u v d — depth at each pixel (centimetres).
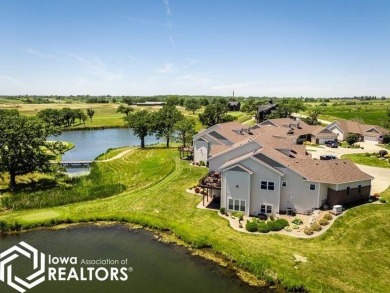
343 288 2392
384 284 2441
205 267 2772
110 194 4656
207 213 3816
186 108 18750
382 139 8894
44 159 5312
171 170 5778
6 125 4988
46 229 3572
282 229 3341
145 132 8562
